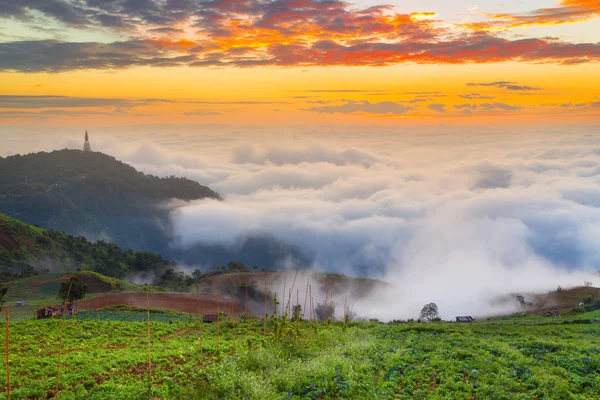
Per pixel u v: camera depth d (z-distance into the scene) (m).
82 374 26.25
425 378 24.72
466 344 34.94
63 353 35.31
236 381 22.67
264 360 26.50
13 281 133.12
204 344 36.62
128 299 106.31
